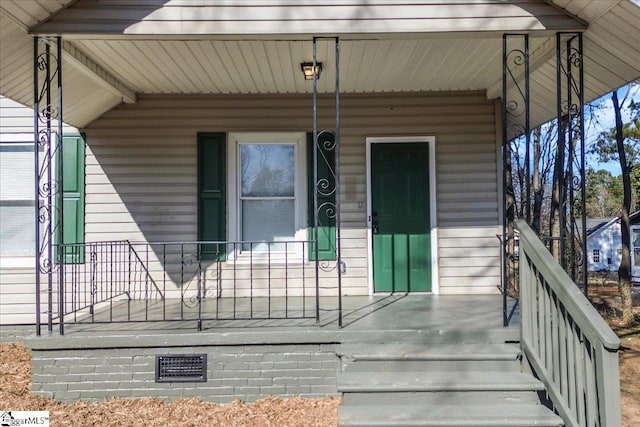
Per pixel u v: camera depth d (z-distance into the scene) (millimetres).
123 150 5992
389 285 6082
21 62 4414
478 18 4078
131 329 4219
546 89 5574
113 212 5980
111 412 3781
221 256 6004
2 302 6012
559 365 3191
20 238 6086
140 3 4016
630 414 3979
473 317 4504
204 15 4027
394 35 4125
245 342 4008
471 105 6082
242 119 6047
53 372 3994
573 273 4395
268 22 4043
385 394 3449
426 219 6105
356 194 6066
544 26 4062
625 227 8688
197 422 3613
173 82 5590
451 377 3588
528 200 4387
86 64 4688
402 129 6070
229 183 6043
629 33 3980
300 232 6062
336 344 4004
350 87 5895
